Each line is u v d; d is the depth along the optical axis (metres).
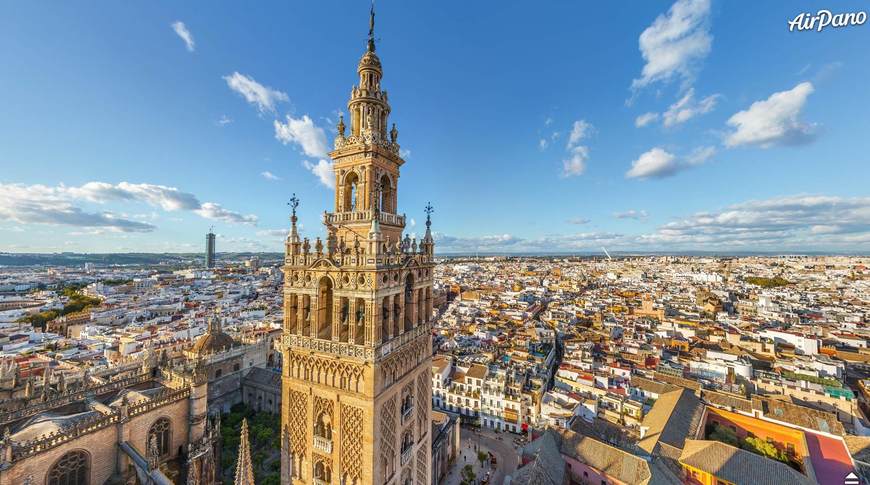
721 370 121.44
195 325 189.88
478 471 92.31
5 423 50.88
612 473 67.12
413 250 44.56
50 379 80.62
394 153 44.03
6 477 40.56
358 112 42.12
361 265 36.19
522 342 164.75
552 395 110.69
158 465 51.78
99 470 50.31
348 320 39.00
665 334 175.38
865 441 73.81
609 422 90.25
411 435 44.66
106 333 176.25
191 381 63.97
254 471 80.50
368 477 35.78
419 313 46.81
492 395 119.06
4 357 122.62
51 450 45.03
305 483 40.28
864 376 127.88
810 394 104.06
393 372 39.91
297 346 40.59
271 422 99.88
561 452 74.94
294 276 41.25
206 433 66.12
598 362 135.00
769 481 60.50
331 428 38.56
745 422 87.38
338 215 41.62
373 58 41.53
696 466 66.31
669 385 107.06
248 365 120.69
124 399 53.75
